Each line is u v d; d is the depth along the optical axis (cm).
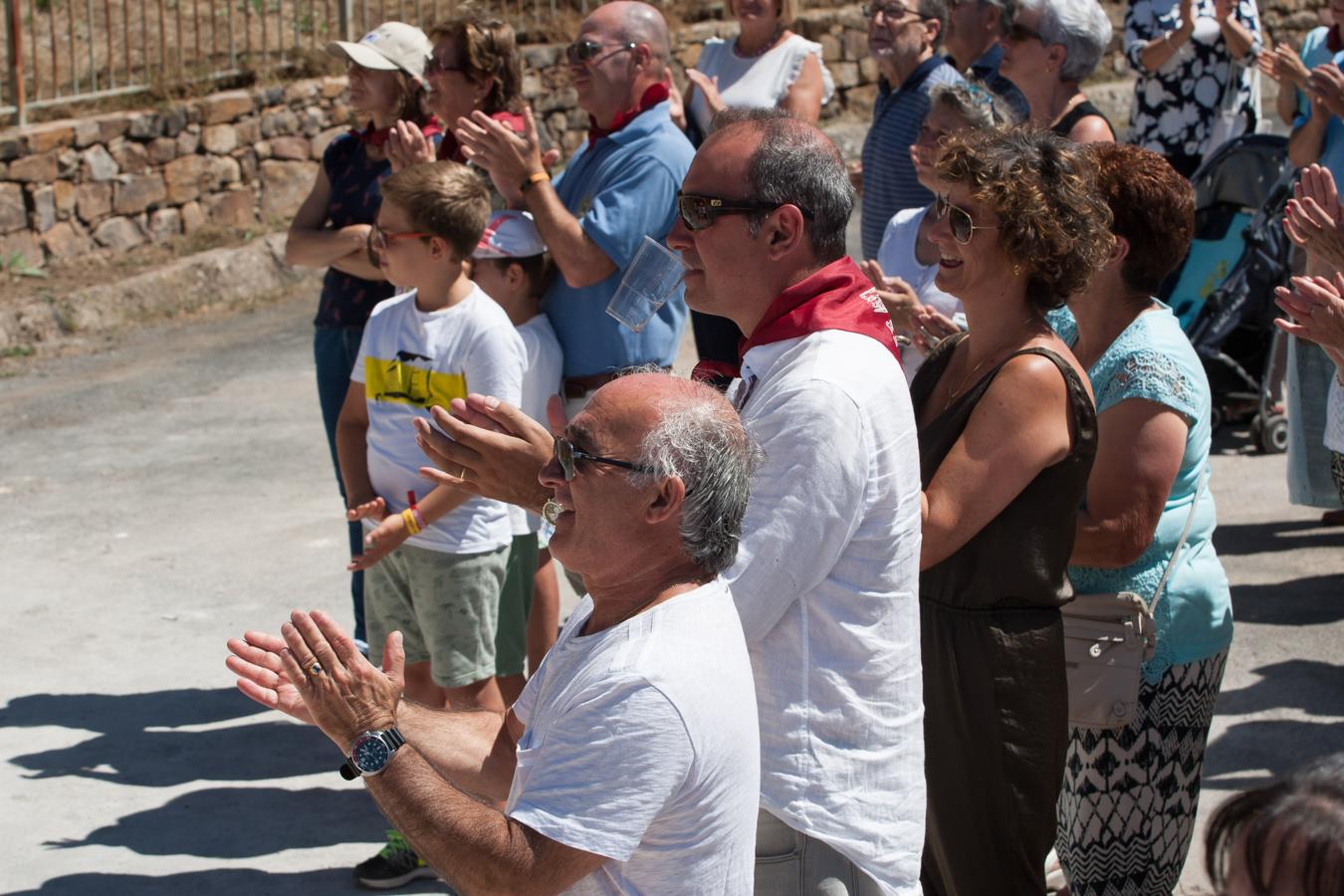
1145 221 313
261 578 625
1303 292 337
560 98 1359
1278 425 729
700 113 577
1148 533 307
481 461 262
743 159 257
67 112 1112
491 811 201
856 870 242
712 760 199
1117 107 1603
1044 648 280
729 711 202
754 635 237
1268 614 560
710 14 1466
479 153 432
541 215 431
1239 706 491
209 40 1233
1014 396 274
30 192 1068
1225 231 734
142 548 661
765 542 235
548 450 263
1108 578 317
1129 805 324
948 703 283
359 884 405
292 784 464
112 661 550
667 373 216
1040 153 281
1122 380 311
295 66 1237
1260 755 458
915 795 249
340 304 513
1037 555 278
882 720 244
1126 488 307
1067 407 276
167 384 929
